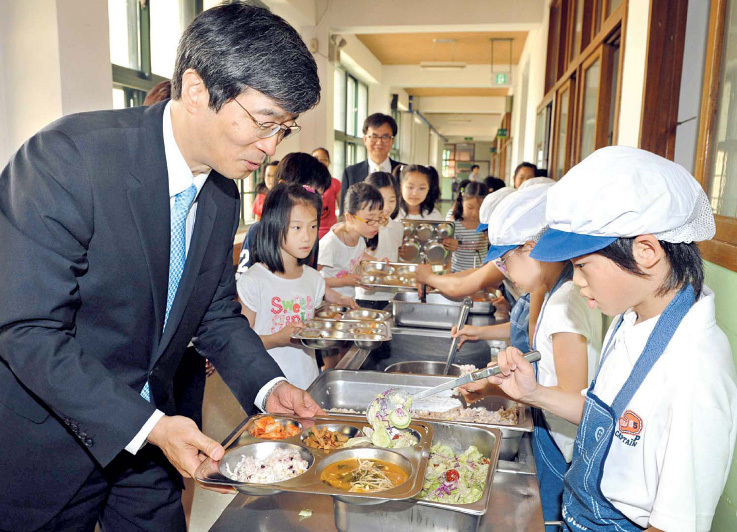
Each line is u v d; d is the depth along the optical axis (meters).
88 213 0.96
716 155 1.59
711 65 1.60
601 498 0.95
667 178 0.82
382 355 1.96
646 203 0.80
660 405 0.86
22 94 2.86
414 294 2.85
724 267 1.36
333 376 1.61
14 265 0.90
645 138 2.33
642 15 2.44
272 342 1.80
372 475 0.98
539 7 6.65
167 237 1.06
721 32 1.56
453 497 1.03
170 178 1.06
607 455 0.93
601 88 3.48
